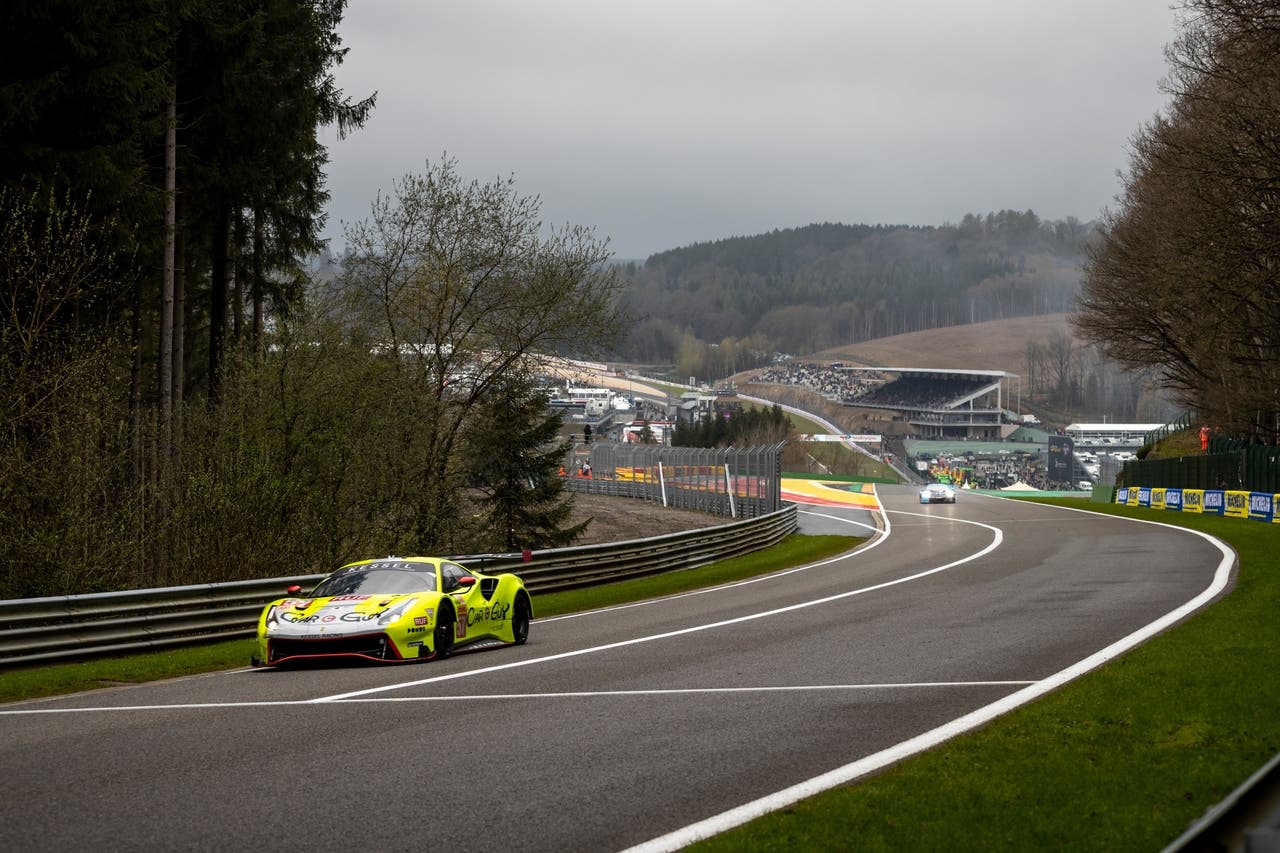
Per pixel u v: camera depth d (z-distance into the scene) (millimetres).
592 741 27141
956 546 107000
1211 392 181875
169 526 65250
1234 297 115750
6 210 63250
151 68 80500
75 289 60688
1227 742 24016
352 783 23031
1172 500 157625
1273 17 91938
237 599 55812
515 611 49781
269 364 77812
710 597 69562
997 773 22281
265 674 41562
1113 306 192500
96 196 68062
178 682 40219
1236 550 85938
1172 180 123812
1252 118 99062
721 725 28984
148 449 67938
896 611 56312
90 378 58625
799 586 74375
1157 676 32469
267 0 96750
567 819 20281
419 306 96062
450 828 19719
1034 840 17891
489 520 103375
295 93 99312
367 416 79500
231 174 94562
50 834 19359
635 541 87125
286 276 109875
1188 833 11820
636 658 42531
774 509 139875
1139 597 57875
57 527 55188
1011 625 48781
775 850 17672
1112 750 23984
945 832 18391
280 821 20156
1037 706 29281
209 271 122062
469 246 96500
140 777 23703
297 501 70500
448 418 97500
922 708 30828
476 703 32844
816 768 24078
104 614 49531
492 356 101000
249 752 26188
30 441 57031
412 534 78625
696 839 18891
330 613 42438
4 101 62688
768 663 40219
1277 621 43188
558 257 98375
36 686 39844
